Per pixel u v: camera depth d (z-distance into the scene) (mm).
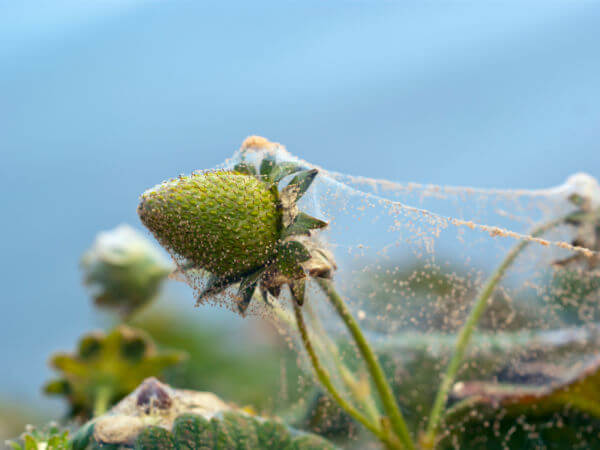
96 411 242
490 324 244
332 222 192
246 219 185
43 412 342
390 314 236
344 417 232
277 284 189
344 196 197
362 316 234
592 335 242
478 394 232
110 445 197
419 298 232
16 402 346
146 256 281
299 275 187
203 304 191
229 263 186
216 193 184
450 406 236
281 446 198
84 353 251
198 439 195
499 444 227
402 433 208
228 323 326
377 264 212
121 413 204
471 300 233
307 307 219
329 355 230
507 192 227
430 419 223
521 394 228
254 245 185
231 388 274
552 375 237
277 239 188
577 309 241
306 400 237
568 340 243
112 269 278
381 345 243
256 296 190
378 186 211
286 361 257
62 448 198
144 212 184
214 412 204
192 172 188
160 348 304
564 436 226
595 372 222
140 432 196
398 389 240
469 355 243
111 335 252
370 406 227
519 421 228
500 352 243
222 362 299
